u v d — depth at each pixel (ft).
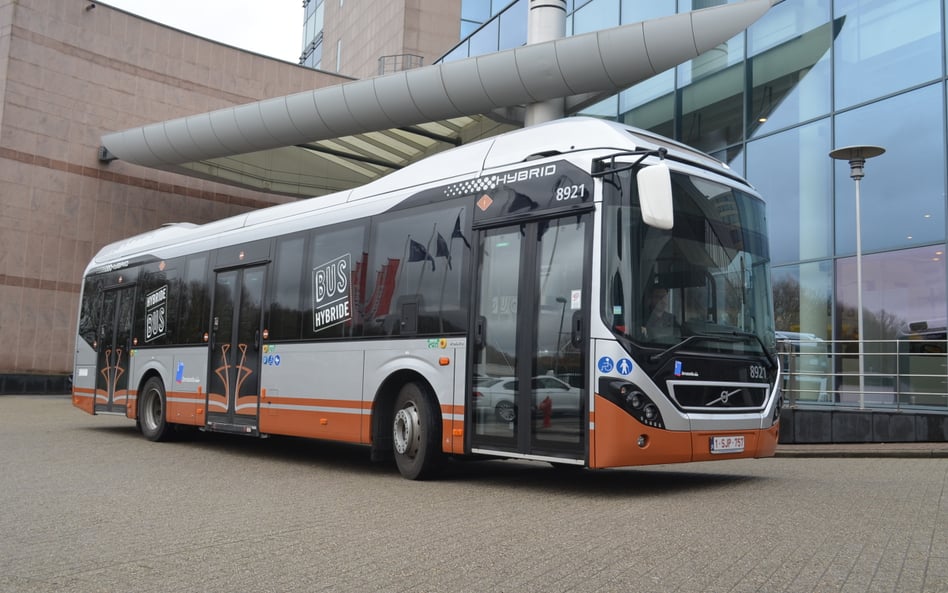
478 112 67.31
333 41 212.43
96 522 22.00
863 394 48.19
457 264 29.55
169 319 45.75
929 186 50.34
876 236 52.90
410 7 169.27
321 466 35.50
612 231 25.22
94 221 98.43
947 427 44.50
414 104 68.13
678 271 26.03
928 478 31.17
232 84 109.91
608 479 30.89
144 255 49.78
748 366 27.35
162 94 104.47
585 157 26.35
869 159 53.72
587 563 16.70
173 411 44.42
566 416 25.32
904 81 52.13
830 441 46.73
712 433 25.82
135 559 17.79
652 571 15.97
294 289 36.96
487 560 17.15
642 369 24.52
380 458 31.60
